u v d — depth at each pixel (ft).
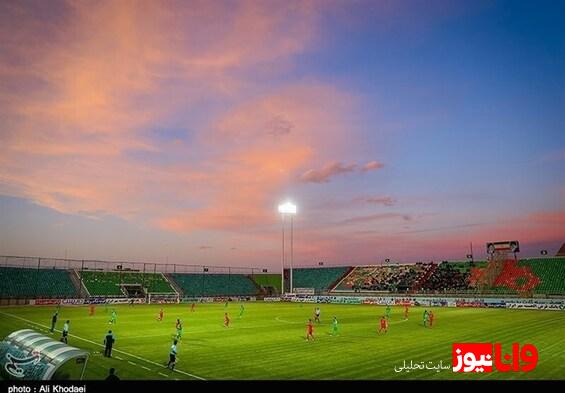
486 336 128.26
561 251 396.98
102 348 105.81
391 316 203.21
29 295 291.17
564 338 122.52
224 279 424.05
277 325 161.68
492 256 347.36
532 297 274.77
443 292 324.60
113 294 329.31
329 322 173.88
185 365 85.87
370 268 431.43
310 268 467.11
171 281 384.68
